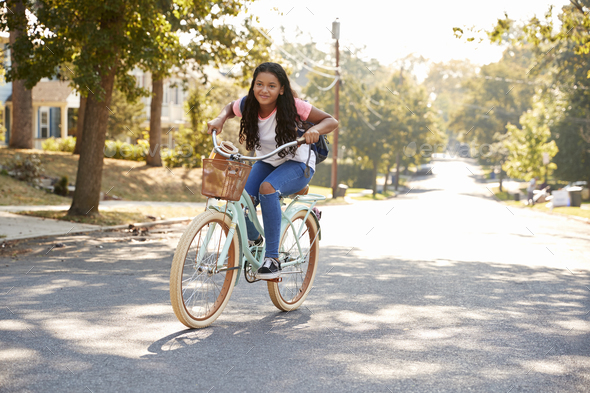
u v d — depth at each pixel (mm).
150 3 12266
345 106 51500
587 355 4047
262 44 21438
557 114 45188
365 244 11141
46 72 13180
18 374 3357
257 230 4871
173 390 3191
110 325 4523
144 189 23531
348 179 57594
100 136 14422
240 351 3939
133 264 7980
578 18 16031
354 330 4621
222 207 4492
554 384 3443
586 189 41375
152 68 14008
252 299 5785
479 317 5188
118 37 12594
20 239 10398
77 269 7438
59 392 3098
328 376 3486
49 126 40531
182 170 28016
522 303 5879
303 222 5391
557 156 46500
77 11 12664
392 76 56688
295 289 5430
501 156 57031
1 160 21484
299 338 4320
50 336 4172
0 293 5770
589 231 16203
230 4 17125
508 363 3828
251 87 4551
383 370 3623
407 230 14023
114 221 14086
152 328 4465
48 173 22078
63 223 12984
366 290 6465
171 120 41969
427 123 53500
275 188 4613
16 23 13094
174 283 4270
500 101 70688
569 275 7766
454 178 56688
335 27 26062
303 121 4664
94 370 3465
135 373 3438
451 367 3717
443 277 7410
